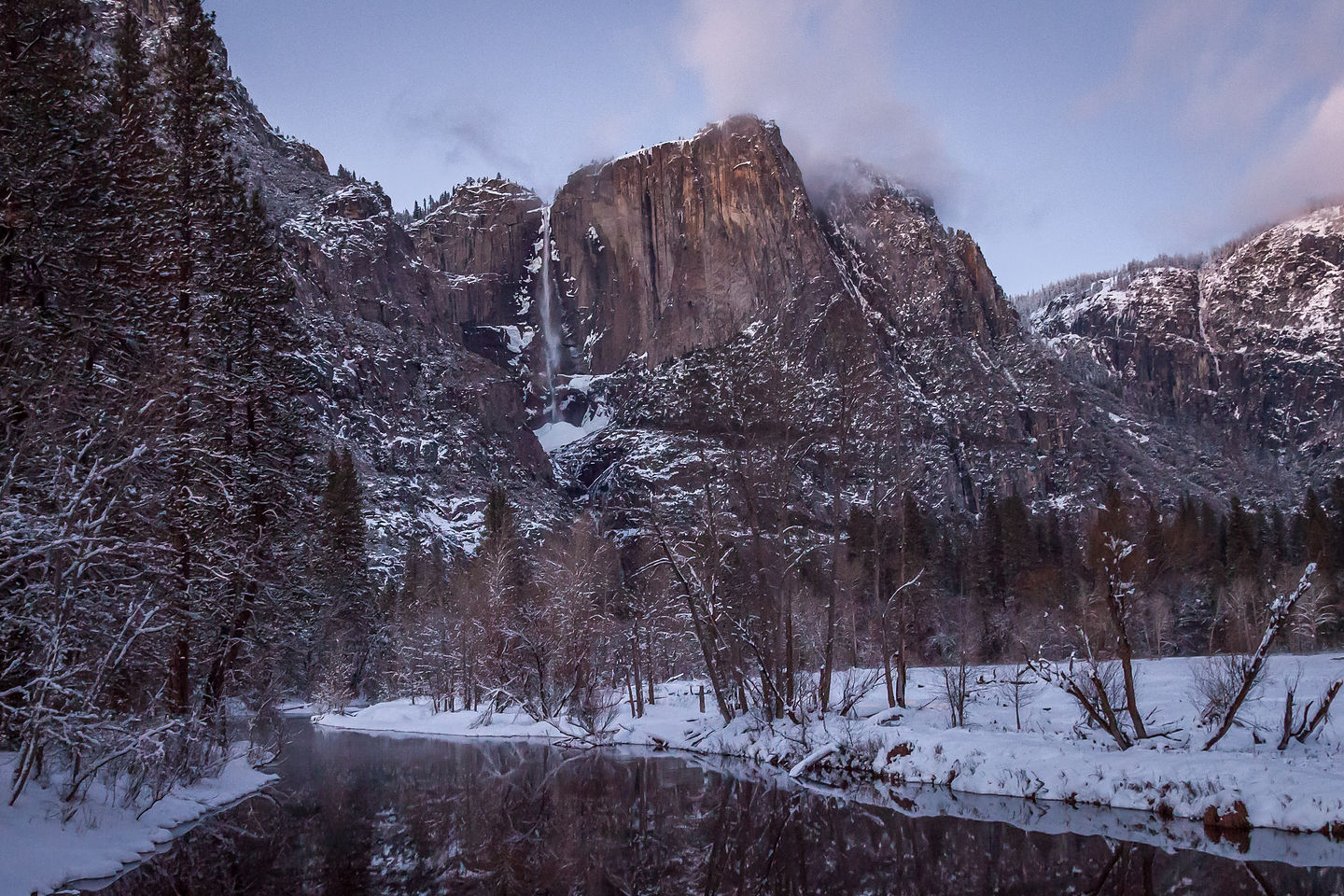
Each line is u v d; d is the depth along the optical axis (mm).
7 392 17656
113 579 19219
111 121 29422
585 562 57688
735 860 16812
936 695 40875
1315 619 67125
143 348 26281
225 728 28281
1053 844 17766
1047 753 25250
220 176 34031
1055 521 144875
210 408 26906
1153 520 99875
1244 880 14539
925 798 24078
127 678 22297
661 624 57406
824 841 18453
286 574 34094
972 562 104875
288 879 15117
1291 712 24359
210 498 26297
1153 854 16719
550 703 54250
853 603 56625
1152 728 28516
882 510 41531
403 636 78750
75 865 14992
